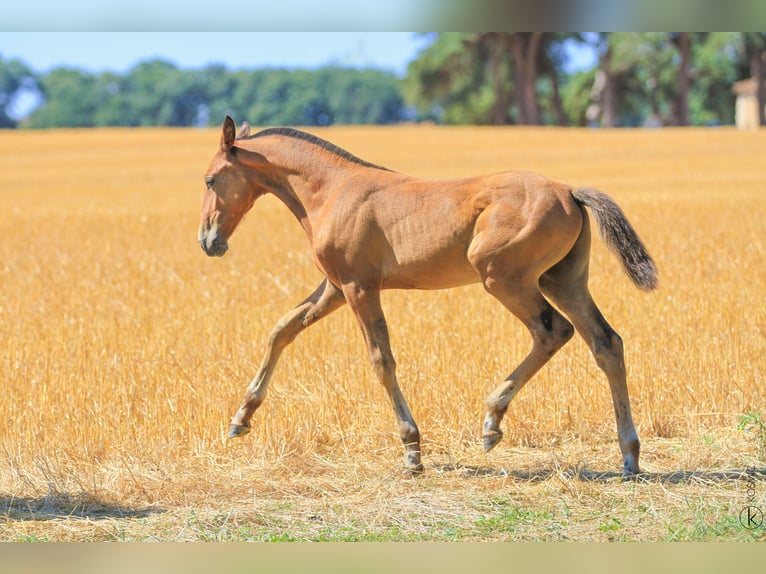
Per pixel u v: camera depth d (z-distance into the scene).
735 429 11.47
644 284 9.62
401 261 10.35
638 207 33.38
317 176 11.02
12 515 9.54
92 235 32.16
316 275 22.09
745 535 8.41
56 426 11.66
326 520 9.22
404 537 8.70
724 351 13.37
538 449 11.31
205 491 10.06
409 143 83.31
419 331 14.93
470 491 9.84
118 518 9.43
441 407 11.96
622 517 8.98
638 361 13.15
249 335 15.52
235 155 11.40
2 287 21.81
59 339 15.36
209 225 11.52
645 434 11.61
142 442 11.23
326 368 13.29
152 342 15.22
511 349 13.80
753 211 30.77
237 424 11.09
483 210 9.92
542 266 9.83
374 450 11.22
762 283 18.12
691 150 71.06
